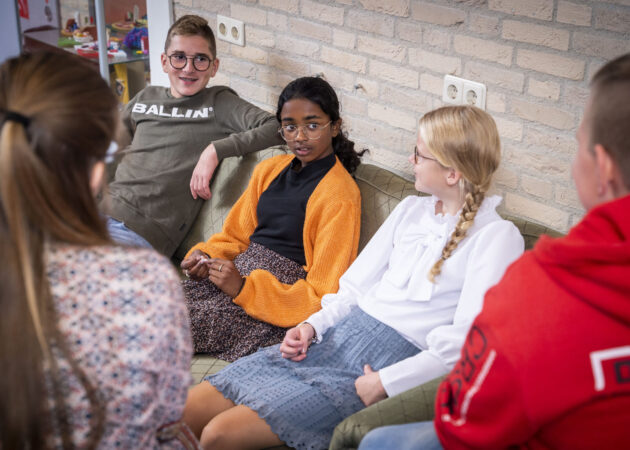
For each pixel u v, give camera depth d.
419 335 1.52
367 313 1.62
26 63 0.78
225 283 1.78
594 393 0.76
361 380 1.45
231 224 2.05
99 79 0.82
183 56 2.25
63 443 0.77
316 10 2.29
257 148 2.16
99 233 0.81
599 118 0.80
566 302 0.79
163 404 0.83
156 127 2.34
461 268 1.47
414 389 1.28
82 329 0.76
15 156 0.73
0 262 0.73
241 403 1.49
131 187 2.26
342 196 1.82
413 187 1.84
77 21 3.59
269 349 1.65
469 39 1.87
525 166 1.85
